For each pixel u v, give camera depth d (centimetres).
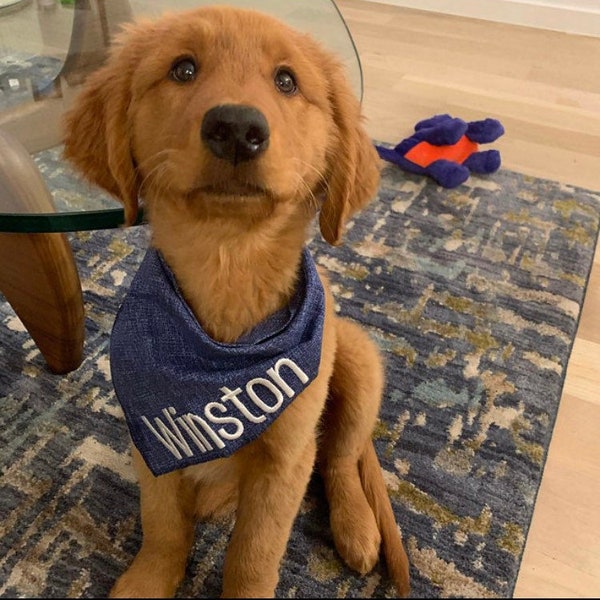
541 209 218
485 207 217
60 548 121
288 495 110
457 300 180
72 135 112
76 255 186
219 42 97
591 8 353
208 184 91
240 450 113
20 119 158
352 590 117
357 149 113
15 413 144
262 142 88
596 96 294
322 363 112
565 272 192
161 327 105
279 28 103
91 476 132
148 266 109
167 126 96
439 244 200
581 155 251
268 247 104
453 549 123
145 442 109
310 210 111
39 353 158
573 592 121
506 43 344
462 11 375
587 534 130
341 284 183
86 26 190
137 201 108
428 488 133
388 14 373
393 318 173
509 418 148
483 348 166
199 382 103
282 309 109
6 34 199
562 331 172
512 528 127
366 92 285
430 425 146
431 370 159
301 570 120
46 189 122
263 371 103
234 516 127
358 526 121
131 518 126
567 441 147
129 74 104
